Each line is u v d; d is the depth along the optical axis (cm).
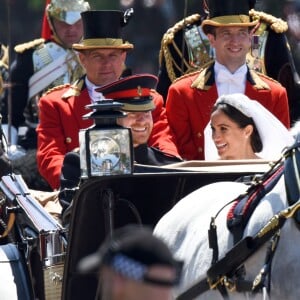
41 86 3238
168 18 5278
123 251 1190
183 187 2050
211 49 2803
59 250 2042
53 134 2575
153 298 1190
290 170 1728
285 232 1708
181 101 2614
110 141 1928
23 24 5491
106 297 1221
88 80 2612
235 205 1834
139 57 5334
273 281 1716
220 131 2208
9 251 2141
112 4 5328
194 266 1858
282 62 2822
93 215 1997
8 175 2239
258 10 3416
